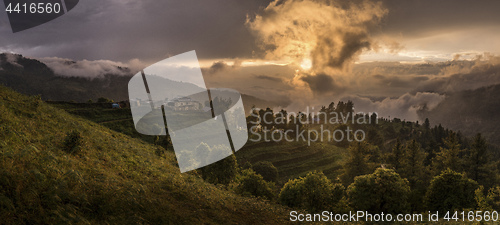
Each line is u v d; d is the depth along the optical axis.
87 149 15.38
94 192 9.02
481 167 75.19
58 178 8.65
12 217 6.27
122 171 13.66
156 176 15.53
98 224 7.88
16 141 11.13
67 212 7.34
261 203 19.08
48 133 15.88
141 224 8.75
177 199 12.67
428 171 77.12
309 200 29.42
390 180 32.91
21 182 7.34
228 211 13.77
